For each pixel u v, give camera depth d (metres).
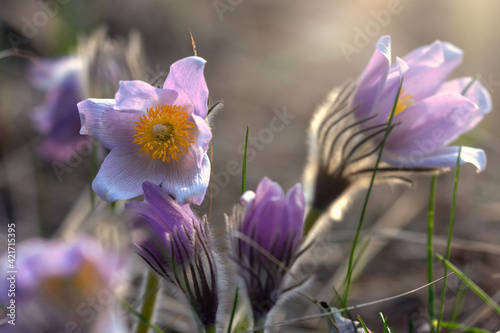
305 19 1.13
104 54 0.59
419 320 0.60
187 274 0.49
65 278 0.43
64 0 0.88
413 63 0.54
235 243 0.50
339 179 0.54
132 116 0.49
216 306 0.50
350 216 0.71
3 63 0.87
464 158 0.52
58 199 0.71
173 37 1.03
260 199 0.50
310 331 0.60
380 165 0.54
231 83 0.96
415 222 0.70
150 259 0.49
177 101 0.49
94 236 0.46
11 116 0.79
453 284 0.61
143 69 0.61
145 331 0.52
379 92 0.52
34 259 0.43
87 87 0.60
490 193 0.72
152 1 1.03
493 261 0.64
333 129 0.54
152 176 0.49
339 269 0.64
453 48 0.54
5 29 0.88
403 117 0.53
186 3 1.07
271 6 1.16
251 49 1.05
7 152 0.76
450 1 1.05
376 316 0.62
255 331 0.51
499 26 1.00
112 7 1.00
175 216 0.48
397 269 0.66
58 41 0.87
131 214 0.48
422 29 1.05
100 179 0.48
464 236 0.68
